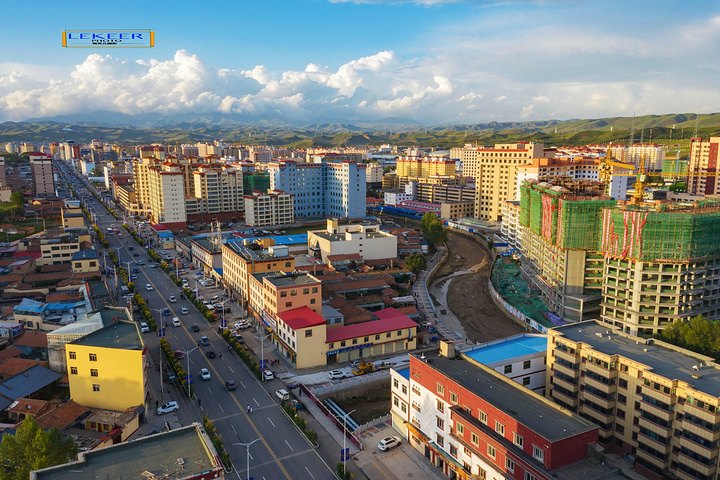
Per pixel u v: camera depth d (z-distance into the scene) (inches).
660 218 5408.5
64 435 3683.6
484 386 3324.3
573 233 6176.2
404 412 3946.9
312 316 5305.1
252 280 6284.5
